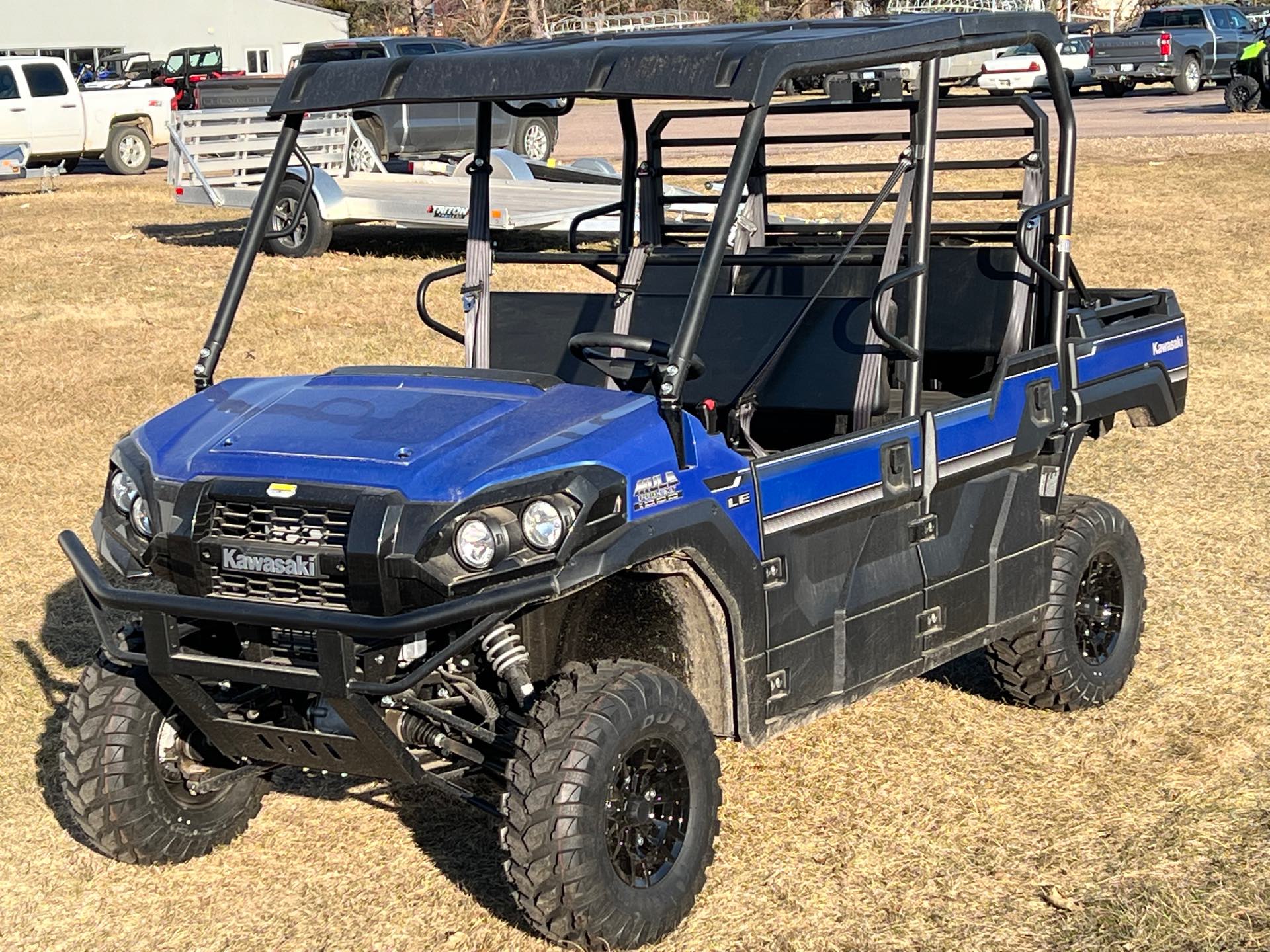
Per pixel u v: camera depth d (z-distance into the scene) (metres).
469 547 3.41
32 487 8.09
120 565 3.90
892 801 4.56
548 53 4.02
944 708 5.25
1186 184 19.19
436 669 3.57
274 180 4.40
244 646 3.66
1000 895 4.01
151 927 3.99
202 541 3.62
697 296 3.74
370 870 4.24
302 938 3.90
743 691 3.96
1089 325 5.17
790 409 4.45
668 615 4.02
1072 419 4.98
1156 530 7.18
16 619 6.25
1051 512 4.98
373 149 18.50
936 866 4.18
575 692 3.60
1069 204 4.94
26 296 13.57
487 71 4.08
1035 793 4.60
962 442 4.59
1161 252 14.65
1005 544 4.78
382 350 11.04
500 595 3.39
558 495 3.52
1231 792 4.56
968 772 4.75
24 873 4.28
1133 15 60.19
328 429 3.78
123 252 16.05
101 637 3.93
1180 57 34.22
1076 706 5.16
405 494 3.46
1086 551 5.07
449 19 48.75
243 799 4.38
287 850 4.37
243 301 13.06
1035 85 29.44
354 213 15.19
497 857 4.27
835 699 4.25
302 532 3.53
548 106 4.86
